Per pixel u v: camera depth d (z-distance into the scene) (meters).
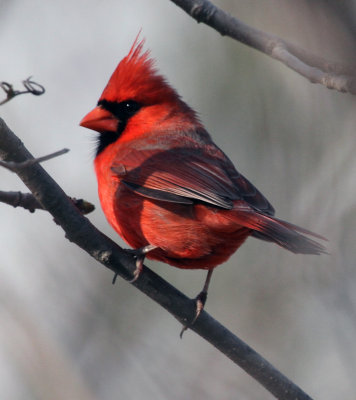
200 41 12.25
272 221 7.82
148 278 7.80
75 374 10.21
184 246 8.17
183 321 7.81
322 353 11.00
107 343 10.92
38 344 10.30
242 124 11.84
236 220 7.86
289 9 8.00
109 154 8.78
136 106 9.15
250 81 11.91
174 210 8.13
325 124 11.53
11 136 6.86
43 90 6.55
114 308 11.30
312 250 7.69
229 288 11.47
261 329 11.15
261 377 7.65
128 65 9.17
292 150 11.59
